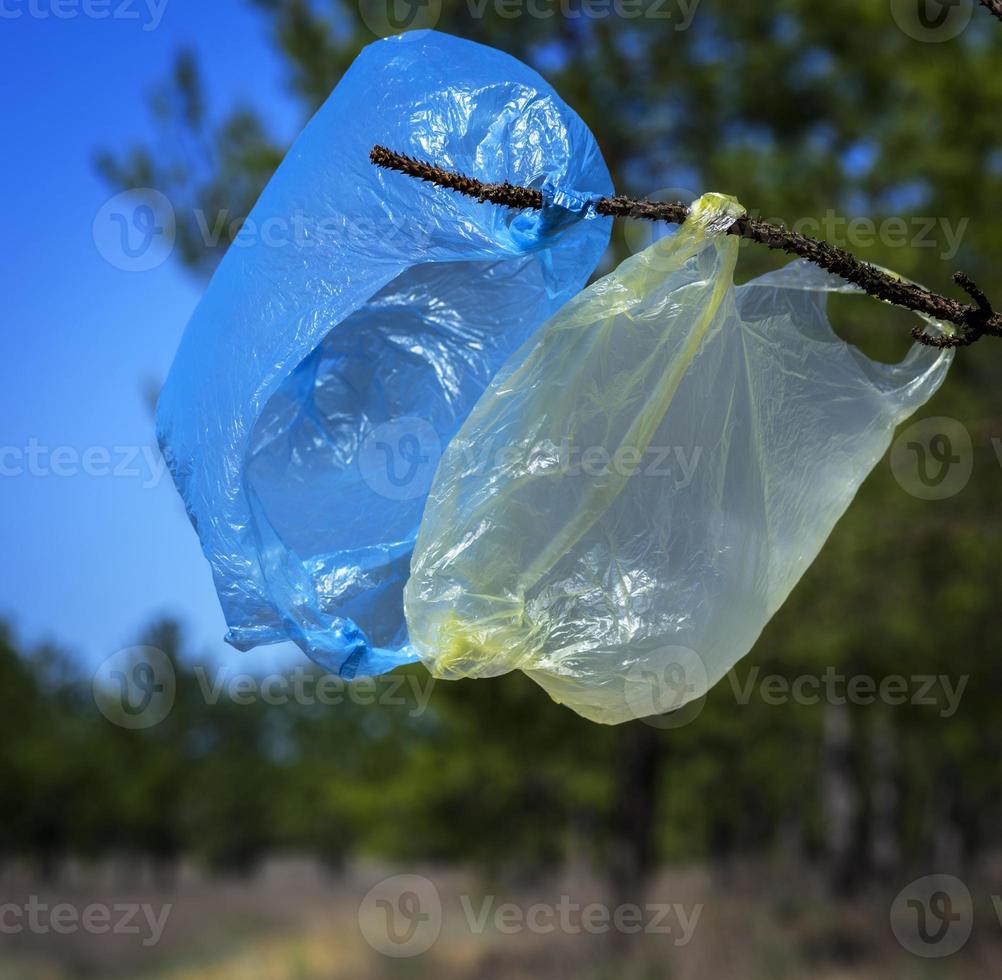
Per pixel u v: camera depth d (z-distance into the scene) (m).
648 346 1.99
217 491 1.87
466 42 2.02
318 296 1.88
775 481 2.12
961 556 10.48
